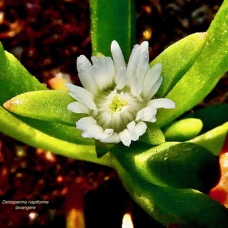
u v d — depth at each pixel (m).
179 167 0.05
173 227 0.05
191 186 0.05
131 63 0.05
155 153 0.05
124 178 0.06
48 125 0.06
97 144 0.05
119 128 0.05
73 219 0.06
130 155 0.05
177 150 0.05
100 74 0.05
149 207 0.06
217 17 0.05
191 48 0.05
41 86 0.06
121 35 0.06
